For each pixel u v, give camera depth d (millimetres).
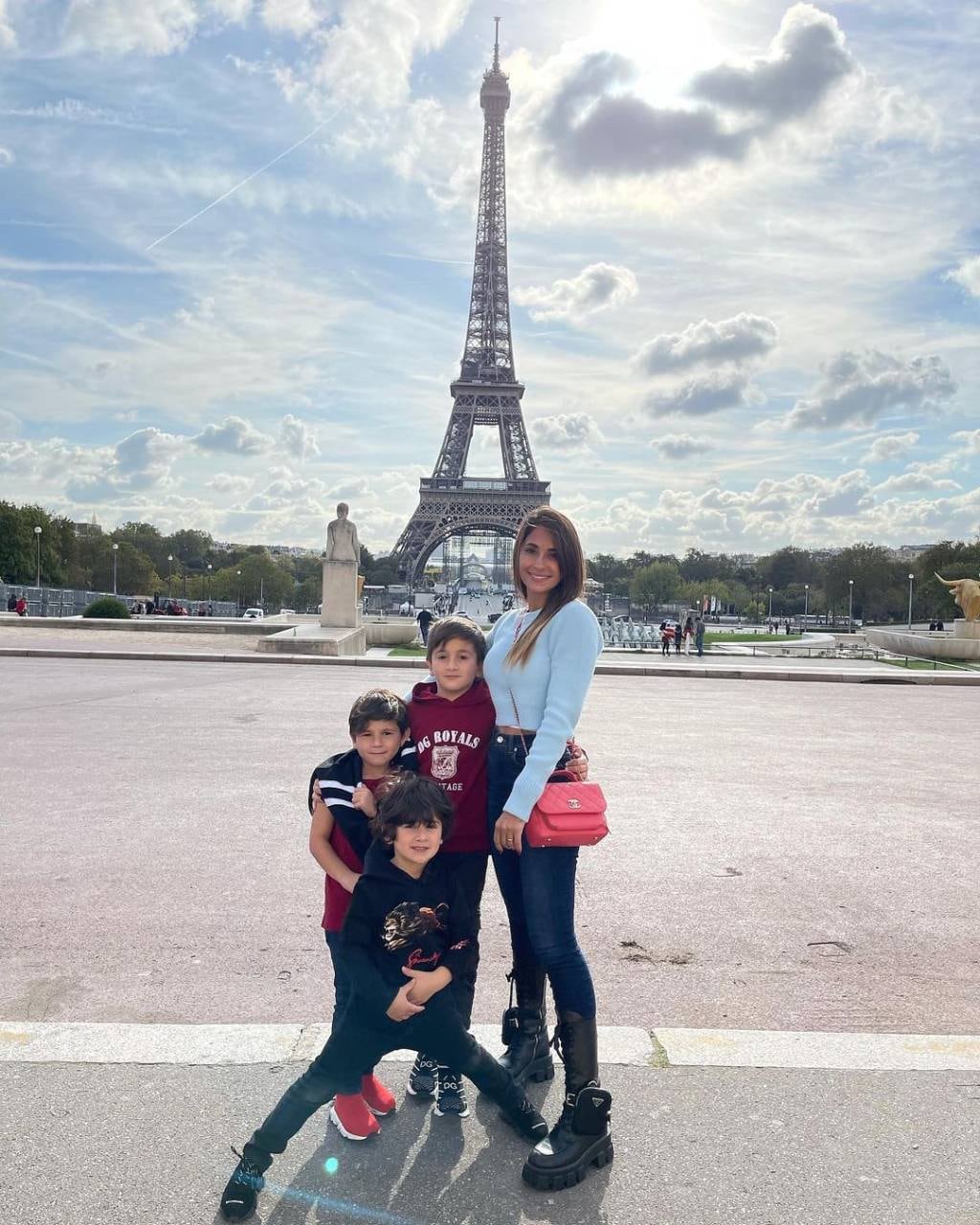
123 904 7184
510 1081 4246
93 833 9156
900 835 9914
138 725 15875
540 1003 4957
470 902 4719
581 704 4512
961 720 20672
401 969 4012
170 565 181750
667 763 14031
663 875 8297
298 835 9195
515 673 4633
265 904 7250
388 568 172250
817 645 70438
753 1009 5617
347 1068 3922
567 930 4344
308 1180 3947
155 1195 3746
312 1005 5543
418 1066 4695
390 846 4102
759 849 9227
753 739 16797
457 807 4699
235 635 42719
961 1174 3943
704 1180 3912
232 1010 5461
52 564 110625
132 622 44469
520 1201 3816
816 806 11266
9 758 12789
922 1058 4910
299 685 23172
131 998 5586
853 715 21094
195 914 7020
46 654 29453
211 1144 4078
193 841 8938
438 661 4723
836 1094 4555
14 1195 3709
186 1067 4695
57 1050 4832
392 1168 4047
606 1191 3863
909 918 7285
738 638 85500
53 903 7164
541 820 4219
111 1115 4262
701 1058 4867
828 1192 3830
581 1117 3953
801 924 7094
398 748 4566
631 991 5840
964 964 6383
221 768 12383
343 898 4477
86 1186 3781
